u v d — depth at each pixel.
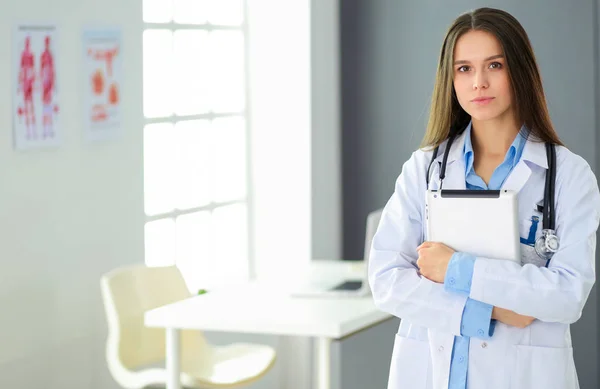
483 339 2.19
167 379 3.90
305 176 5.90
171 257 5.20
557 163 2.22
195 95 5.44
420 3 6.07
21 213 4.06
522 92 2.20
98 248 4.50
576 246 2.16
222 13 5.64
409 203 2.37
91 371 4.45
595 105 5.60
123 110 4.65
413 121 6.14
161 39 5.13
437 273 2.21
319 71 5.94
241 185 5.85
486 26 2.18
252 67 5.86
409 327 2.33
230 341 5.47
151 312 3.87
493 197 2.17
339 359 5.04
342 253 6.36
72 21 4.30
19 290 4.05
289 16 5.85
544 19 5.70
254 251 5.92
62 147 4.27
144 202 4.82
